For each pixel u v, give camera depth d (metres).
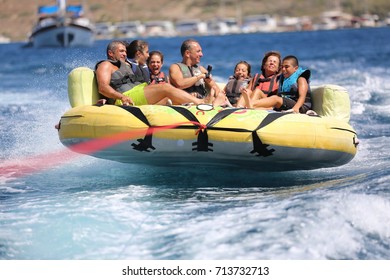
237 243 11.33
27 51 144.75
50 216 13.22
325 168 18.86
